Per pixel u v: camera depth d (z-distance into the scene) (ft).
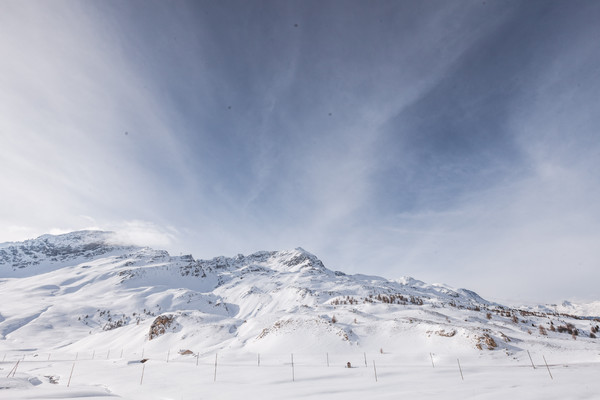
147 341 299.38
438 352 180.14
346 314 311.06
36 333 502.79
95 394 91.04
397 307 403.13
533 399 60.90
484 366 131.75
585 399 60.08
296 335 216.74
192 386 98.22
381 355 170.30
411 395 69.87
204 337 280.72
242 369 130.52
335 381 97.96
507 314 519.60
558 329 353.72
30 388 98.48
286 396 77.56
